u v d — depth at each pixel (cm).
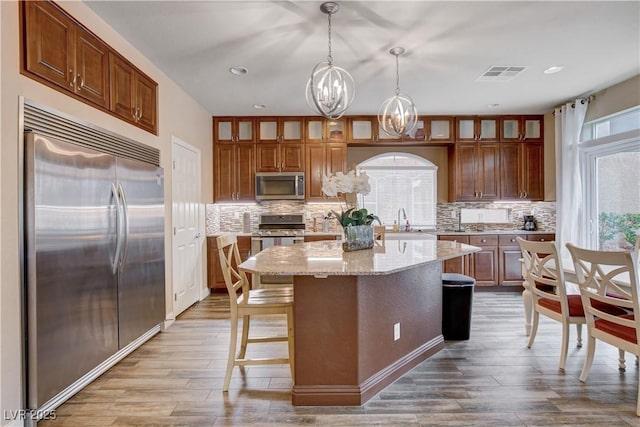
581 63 353
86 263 234
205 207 507
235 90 427
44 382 200
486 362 278
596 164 460
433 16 265
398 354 257
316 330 218
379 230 385
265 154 543
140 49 317
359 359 220
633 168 414
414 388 238
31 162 193
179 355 294
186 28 281
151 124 343
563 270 274
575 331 346
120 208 268
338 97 272
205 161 508
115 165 264
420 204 591
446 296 321
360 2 246
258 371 266
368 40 302
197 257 471
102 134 264
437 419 203
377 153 586
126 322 281
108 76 274
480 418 204
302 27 280
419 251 269
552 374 257
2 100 182
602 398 224
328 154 545
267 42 305
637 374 255
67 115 227
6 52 184
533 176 544
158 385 244
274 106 494
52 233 205
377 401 222
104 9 254
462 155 546
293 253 263
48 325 202
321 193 546
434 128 548
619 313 256
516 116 544
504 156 546
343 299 218
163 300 347
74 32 237
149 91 339
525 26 280
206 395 231
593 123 459
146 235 311
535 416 205
